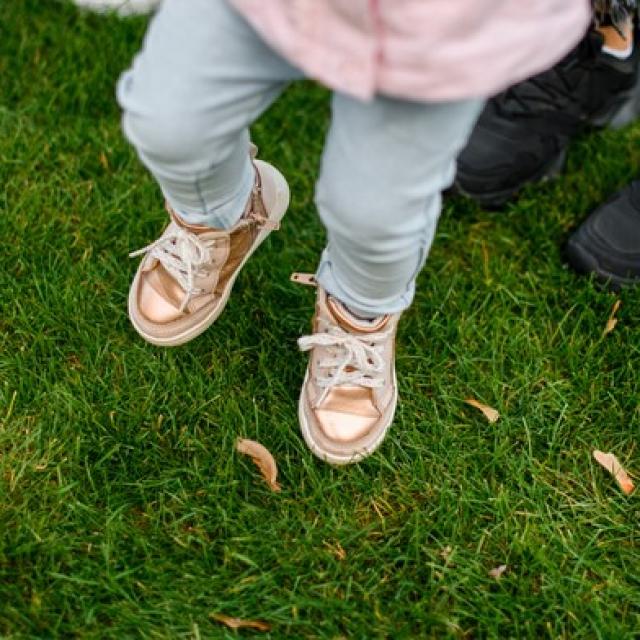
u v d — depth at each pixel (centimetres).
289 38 100
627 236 189
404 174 111
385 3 95
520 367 177
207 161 123
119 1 228
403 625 145
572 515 160
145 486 156
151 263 162
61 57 218
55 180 195
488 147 196
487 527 157
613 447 169
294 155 208
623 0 180
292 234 193
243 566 150
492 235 199
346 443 156
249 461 161
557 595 149
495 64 98
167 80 113
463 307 185
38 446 157
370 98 100
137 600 143
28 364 168
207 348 174
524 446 167
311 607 145
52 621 140
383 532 156
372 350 152
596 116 209
